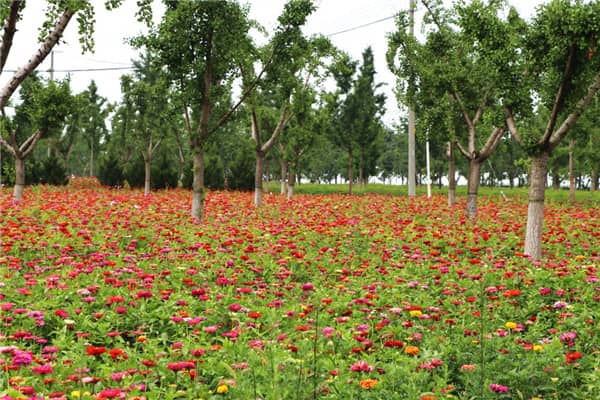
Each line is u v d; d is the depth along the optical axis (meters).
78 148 79.06
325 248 12.44
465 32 14.93
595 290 9.21
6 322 7.10
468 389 5.66
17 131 31.03
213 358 6.02
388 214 22.19
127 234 14.41
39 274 9.88
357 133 45.59
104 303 8.10
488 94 22.27
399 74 25.72
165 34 19.53
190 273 9.60
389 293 9.27
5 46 8.30
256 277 10.78
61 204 22.19
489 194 48.66
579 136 31.83
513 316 8.34
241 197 34.22
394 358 6.24
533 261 11.54
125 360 6.07
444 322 7.54
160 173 46.66
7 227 13.71
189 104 20.92
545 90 14.01
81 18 9.35
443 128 24.06
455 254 12.91
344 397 5.19
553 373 5.89
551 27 12.68
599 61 12.89
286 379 5.38
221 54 20.59
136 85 37.59
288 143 35.47
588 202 35.91
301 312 7.86
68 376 5.51
